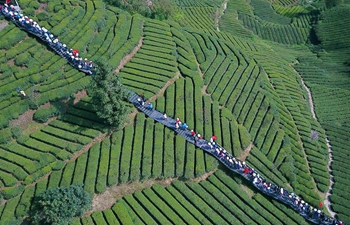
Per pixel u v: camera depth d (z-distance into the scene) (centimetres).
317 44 11944
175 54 7381
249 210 5797
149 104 6462
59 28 6831
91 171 5534
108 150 5831
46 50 6581
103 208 5375
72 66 6531
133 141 6000
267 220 5816
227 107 6894
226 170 6122
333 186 6900
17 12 6706
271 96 7519
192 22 10525
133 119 6275
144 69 6950
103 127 6012
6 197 5188
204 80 7144
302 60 10719
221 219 5612
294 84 8762
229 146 6334
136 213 5391
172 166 5869
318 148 7362
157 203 5519
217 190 5875
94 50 6912
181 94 6731
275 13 13288
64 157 5625
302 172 6725
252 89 7400
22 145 5675
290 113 7688
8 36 6384
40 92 6103
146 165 5775
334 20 12225
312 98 9100
